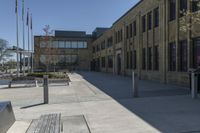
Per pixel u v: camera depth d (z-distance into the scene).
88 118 8.75
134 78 13.77
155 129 7.11
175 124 7.58
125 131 7.01
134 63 33.28
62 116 9.20
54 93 16.67
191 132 6.76
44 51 56.16
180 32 19.89
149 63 27.55
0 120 6.13
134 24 33.25
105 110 10.10
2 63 78.12
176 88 17.94
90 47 76.94
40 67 64.25
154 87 19.02
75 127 7.57
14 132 6.84
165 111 9.49
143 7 28.75
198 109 9.68
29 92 18.06
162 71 23.34
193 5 17.72
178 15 20.09
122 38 39.62
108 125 7.71
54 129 7.08
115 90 17.66
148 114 9.08
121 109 10.20
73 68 75.75
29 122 8.27
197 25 17.34
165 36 22.58
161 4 23.39
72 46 75.94
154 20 25.61
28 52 42.03
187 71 18.88
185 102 11.36
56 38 74.56
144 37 28.86
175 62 21.06
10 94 17.09
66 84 23.28
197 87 13.32
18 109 10.91
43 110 10.55
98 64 66.50
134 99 12.81
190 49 18.52
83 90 18.19
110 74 46.53
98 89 18.61
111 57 49.50
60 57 75.00
